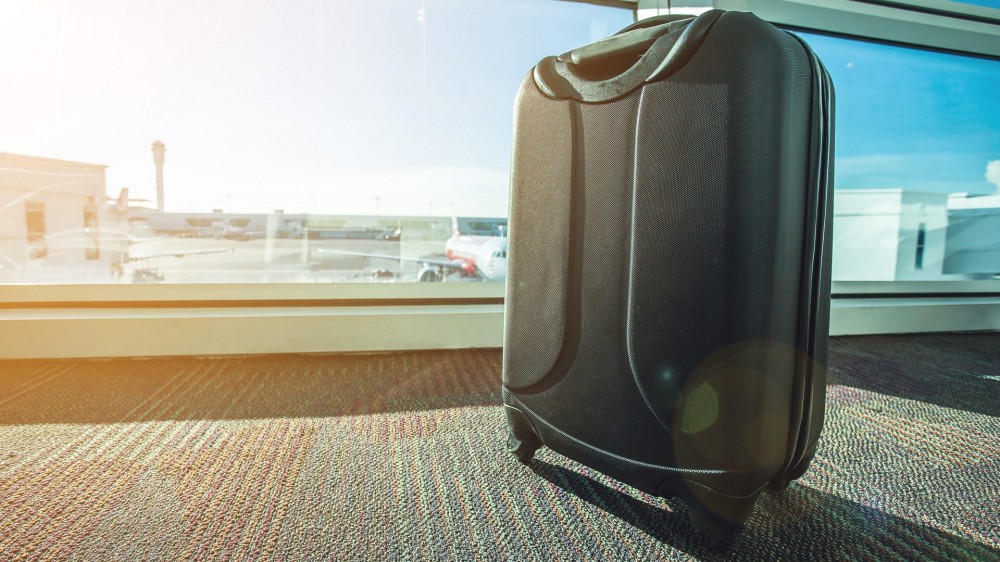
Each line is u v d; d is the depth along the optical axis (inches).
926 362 55.8
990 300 74.4
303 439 34.1
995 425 38.0
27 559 21.1
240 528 23.7
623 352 23.8
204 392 43.7
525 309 28.3
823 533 24.0
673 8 59.5
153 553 21.7
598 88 24.5
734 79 20.4
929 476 30.0
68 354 52.9
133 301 55.3
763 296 20.8
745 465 21.0
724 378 21.0
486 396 43.3
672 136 21.8
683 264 21.7
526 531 23.8
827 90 23.7
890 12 66.7
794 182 21.6
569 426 26.2
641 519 25.0
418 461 31.0
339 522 24.3
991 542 23.4
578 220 25.4
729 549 22.6
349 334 57.2
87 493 26.7
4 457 30.9
